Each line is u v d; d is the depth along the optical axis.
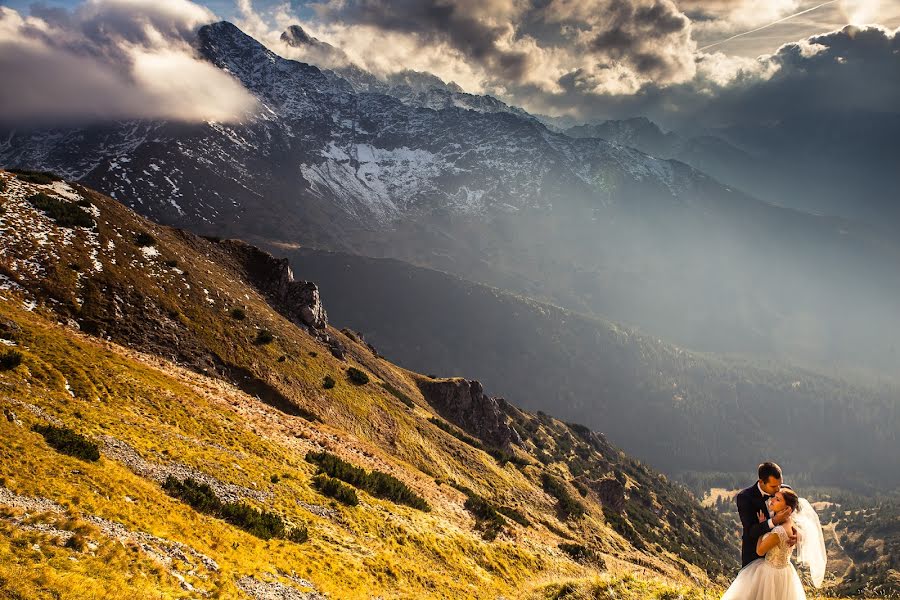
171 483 24.22
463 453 82.19
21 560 12.68
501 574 36.50
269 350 67.44
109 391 34.44
